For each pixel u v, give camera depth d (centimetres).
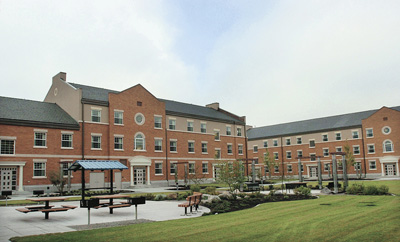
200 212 1661
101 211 1727
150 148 4456
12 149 3266
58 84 4212
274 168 7500
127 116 4228
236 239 954
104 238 998
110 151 3981
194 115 5209
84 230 1150
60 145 3591
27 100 3931
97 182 3812
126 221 1366
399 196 2133
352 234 976
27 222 1373
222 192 2858
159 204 2070
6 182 3203
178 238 982
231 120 5909
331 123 6819
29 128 3394
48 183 3447
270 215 1420
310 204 1812
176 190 3694
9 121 3253
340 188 2906
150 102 4550
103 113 4009
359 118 6456
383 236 938
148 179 4341
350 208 1567
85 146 3788
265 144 7725
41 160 3428
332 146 6562
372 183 3756
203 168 5259
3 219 1462
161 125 4662
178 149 4888
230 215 1465
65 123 3653
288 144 7312
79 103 3797
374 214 1334
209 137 5453
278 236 977
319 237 953
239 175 2608
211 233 1045
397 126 5728
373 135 5997
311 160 6862
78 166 1744
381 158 5825
